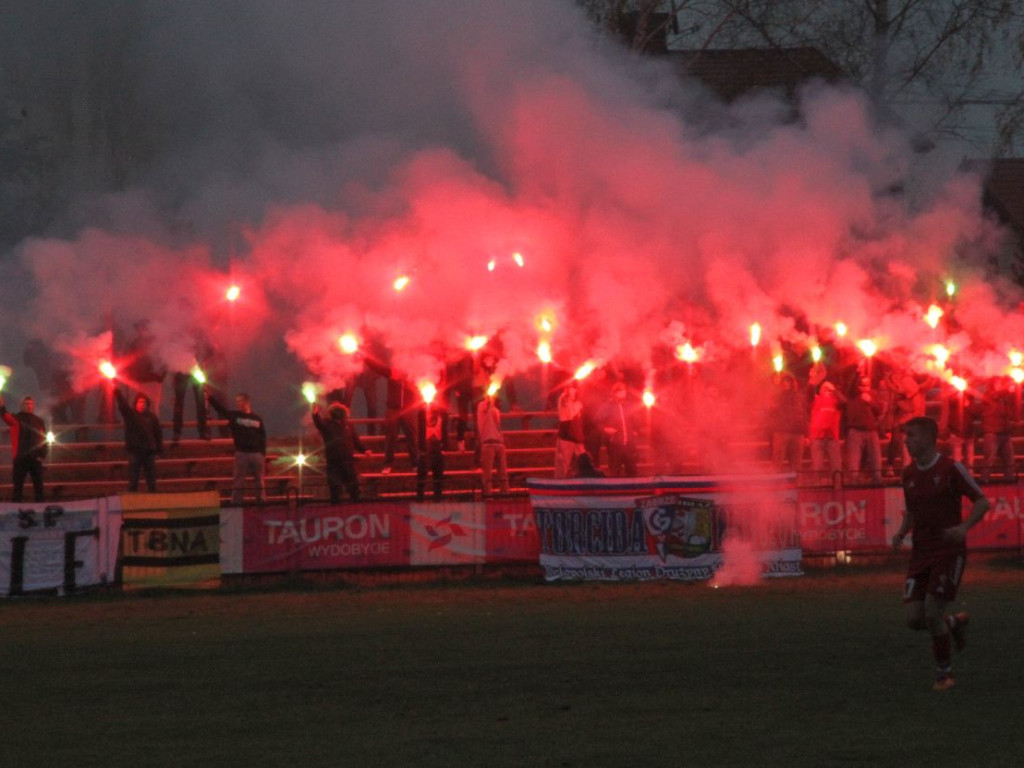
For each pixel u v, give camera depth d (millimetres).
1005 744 24781
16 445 68250
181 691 32156
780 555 58531
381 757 24750
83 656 38156
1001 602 47938
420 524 59094
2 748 25984
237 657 37438
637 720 27703
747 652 36500
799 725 26844
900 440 82312
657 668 34156
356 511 58750
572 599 51562
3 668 36125
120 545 56344
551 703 29797
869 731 26109
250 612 48969
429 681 32906
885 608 46375
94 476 79812
